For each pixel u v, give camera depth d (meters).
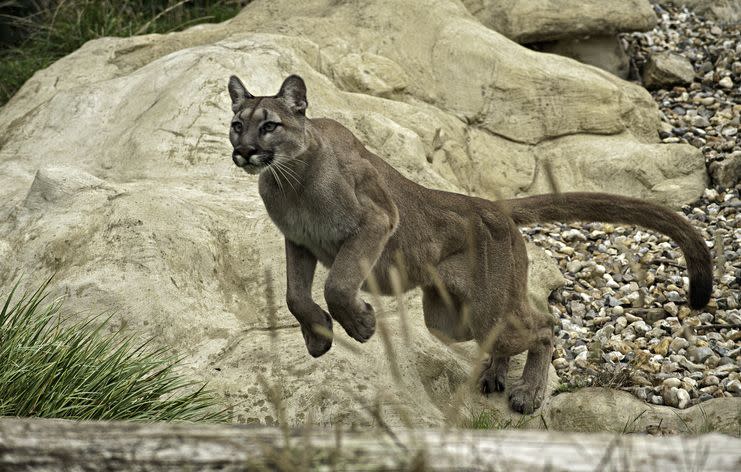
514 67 16.20
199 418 9.23
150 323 10.37
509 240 10.02
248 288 11.23
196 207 11.55
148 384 9.16
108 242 10.92
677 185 15.13
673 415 10.20
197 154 13.09
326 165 8.79
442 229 9.84
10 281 10.90
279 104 8.69
